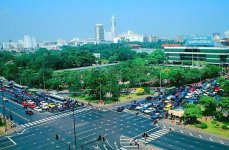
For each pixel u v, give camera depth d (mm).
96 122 119625
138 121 118938
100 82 158375
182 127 108562
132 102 151250
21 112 141000
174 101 145625
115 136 102250
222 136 97562
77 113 134750
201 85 184125
